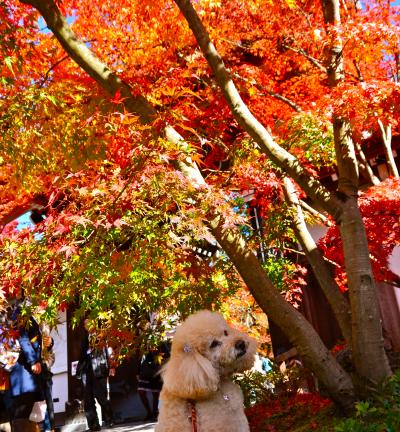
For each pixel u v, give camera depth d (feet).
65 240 13.42
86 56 15.34
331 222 20.34
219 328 9.71
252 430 15.16
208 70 23.58
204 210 13.08
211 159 21.43
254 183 18.47
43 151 17.15
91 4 23.80
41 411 22.16
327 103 15.74
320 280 16.02
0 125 15.85
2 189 23.16
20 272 14.11
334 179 28.30
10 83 15.94
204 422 9.21
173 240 14.46
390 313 26.27
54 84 18.71
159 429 9.62
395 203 18.42
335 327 29.25
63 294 14.43
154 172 12.42
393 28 15.85
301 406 15.67
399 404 10.80
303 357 13.15
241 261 13.47
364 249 13.71
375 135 25.41
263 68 27.91
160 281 16.71
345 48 17.61
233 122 21.02
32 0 15.10
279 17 24.95
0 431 23.63
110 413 28.14
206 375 9.04
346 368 15.19
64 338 39.65
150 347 17.94
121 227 13.67
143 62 24.35
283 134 20.48
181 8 14.32
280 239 20.17
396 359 16.52
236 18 25.77
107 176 12.86
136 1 23.34
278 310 13.28
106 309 17.79
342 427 10.29
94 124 15.93
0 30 15.78
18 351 20.77
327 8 16.99
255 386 18.01
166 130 14.16
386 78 21.24
